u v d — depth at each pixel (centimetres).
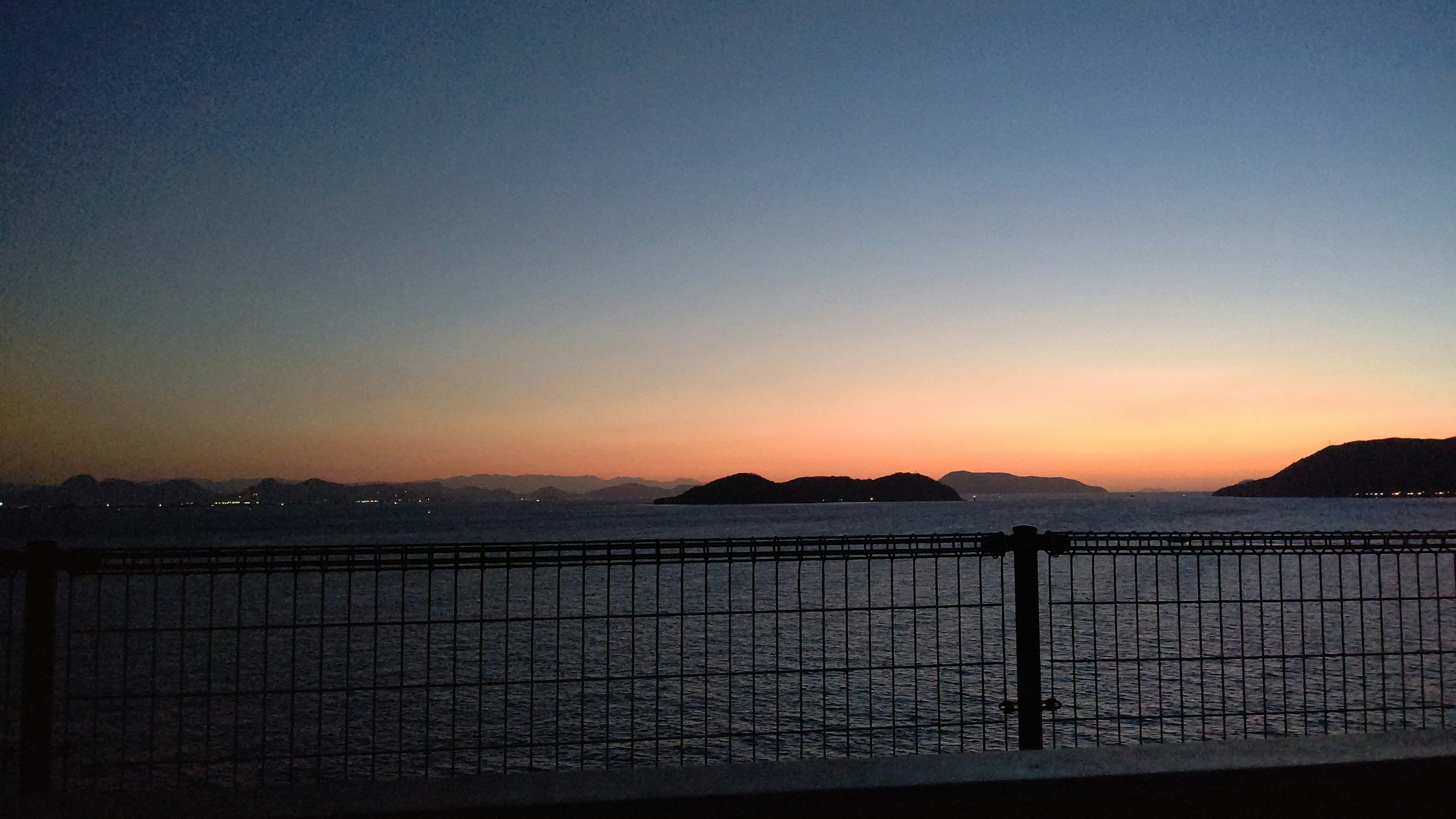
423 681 1411
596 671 1469
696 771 313
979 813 306
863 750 1055
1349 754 331
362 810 283
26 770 397
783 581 2817
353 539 7056
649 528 9412
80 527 11625
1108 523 9462
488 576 3000
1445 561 2812
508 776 309
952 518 12425
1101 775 313
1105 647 1577
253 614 2133
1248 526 7919
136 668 1476
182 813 280
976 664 491
